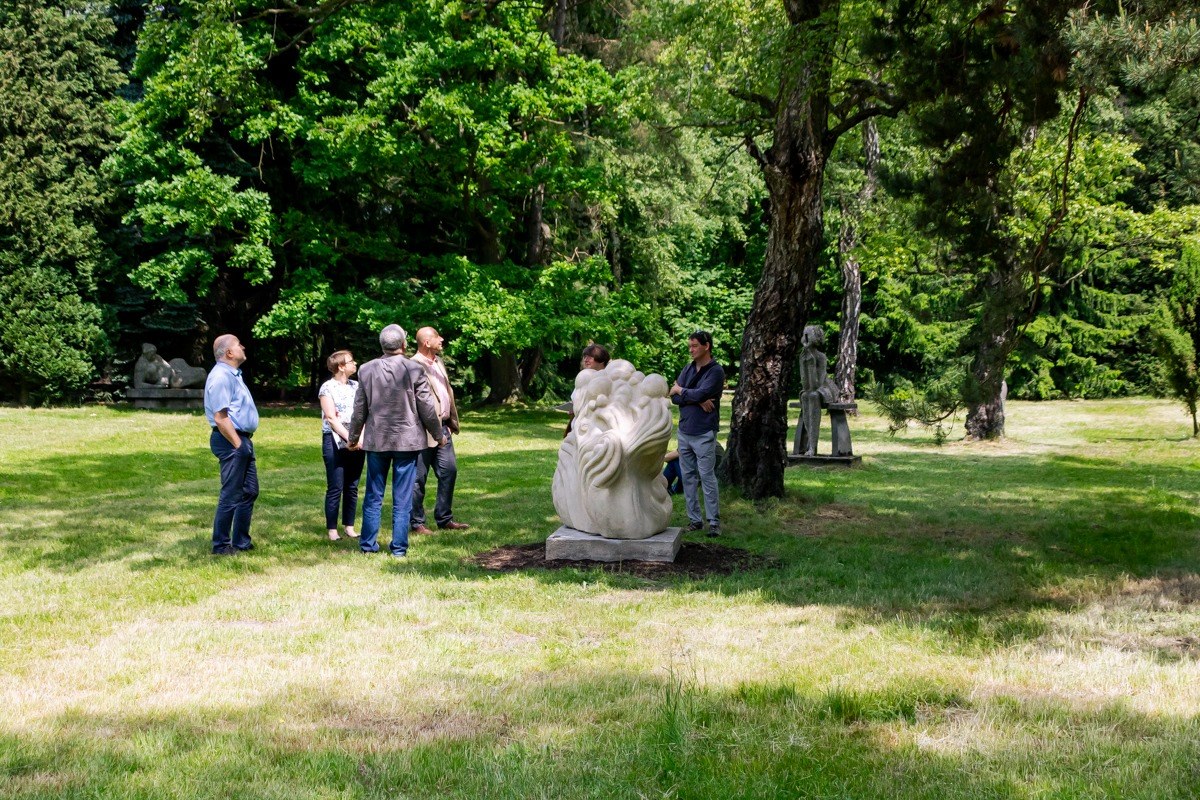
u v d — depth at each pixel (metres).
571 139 27.64
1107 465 16.19
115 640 5.62
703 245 40.28
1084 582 7.08
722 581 7.20
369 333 28.98
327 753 3.87
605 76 25.44
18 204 24.48
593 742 4.01
